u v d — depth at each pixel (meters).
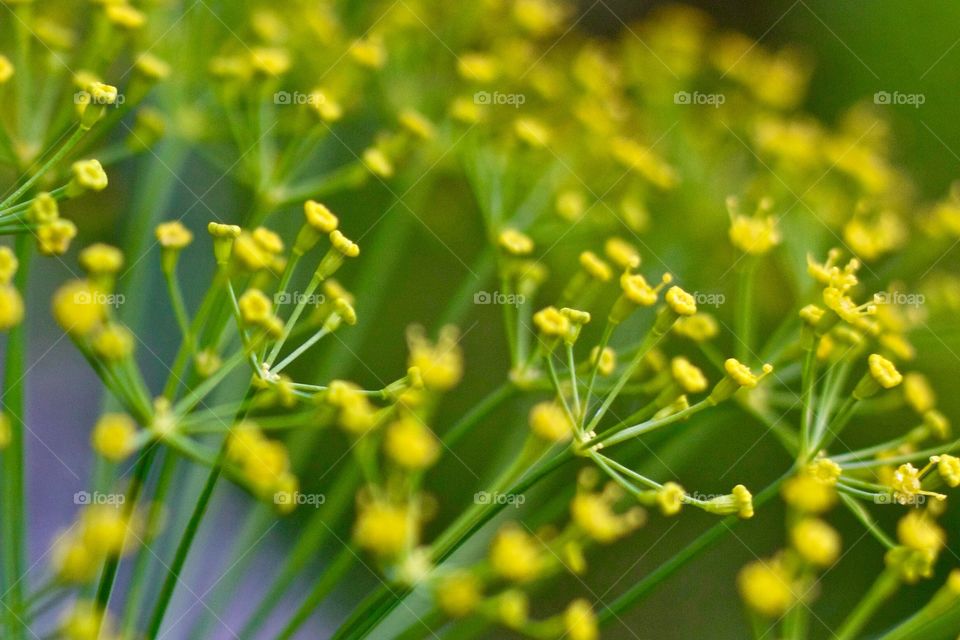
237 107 0.22
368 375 0.24
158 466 0.22
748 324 0.21
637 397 0.21
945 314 0.22
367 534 0.19
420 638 0.19
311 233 0.19
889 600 0.24
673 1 0.29
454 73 0.23
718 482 0.24
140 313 0.21
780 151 0.23
